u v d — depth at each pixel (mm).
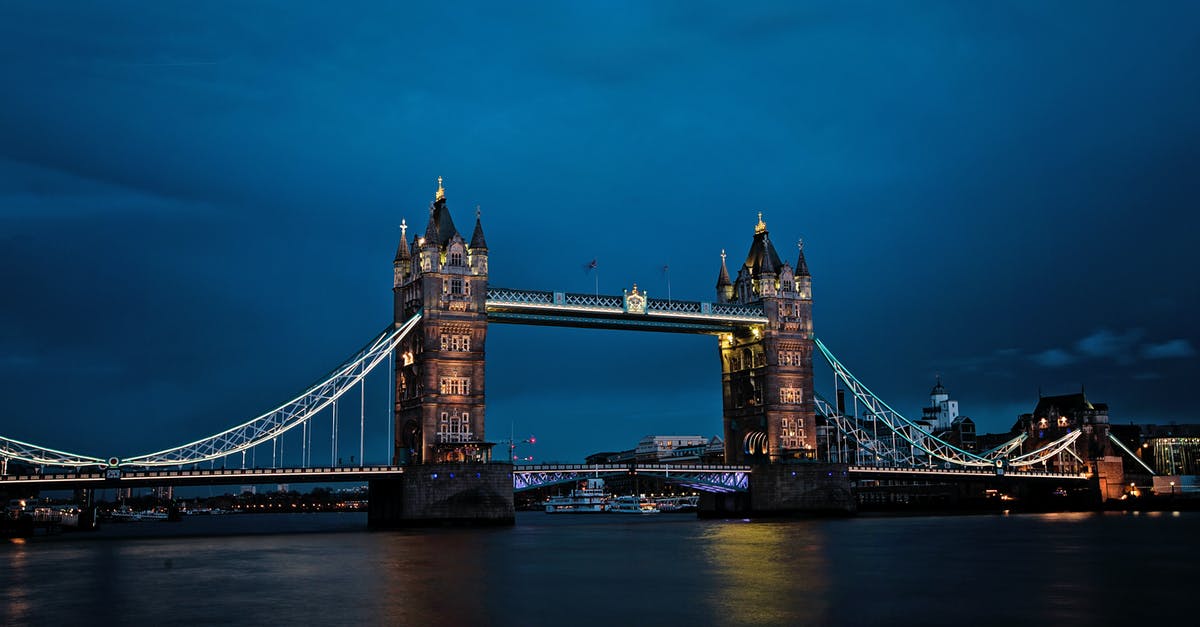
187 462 128125
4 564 81125
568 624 47125
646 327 165750
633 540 106125
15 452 119438
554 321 156375
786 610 51094
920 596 55969
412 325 144375
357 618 49188
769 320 173500
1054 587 59781
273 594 58344
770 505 167125
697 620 48188
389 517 143750
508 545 99125
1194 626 46156
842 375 184500
